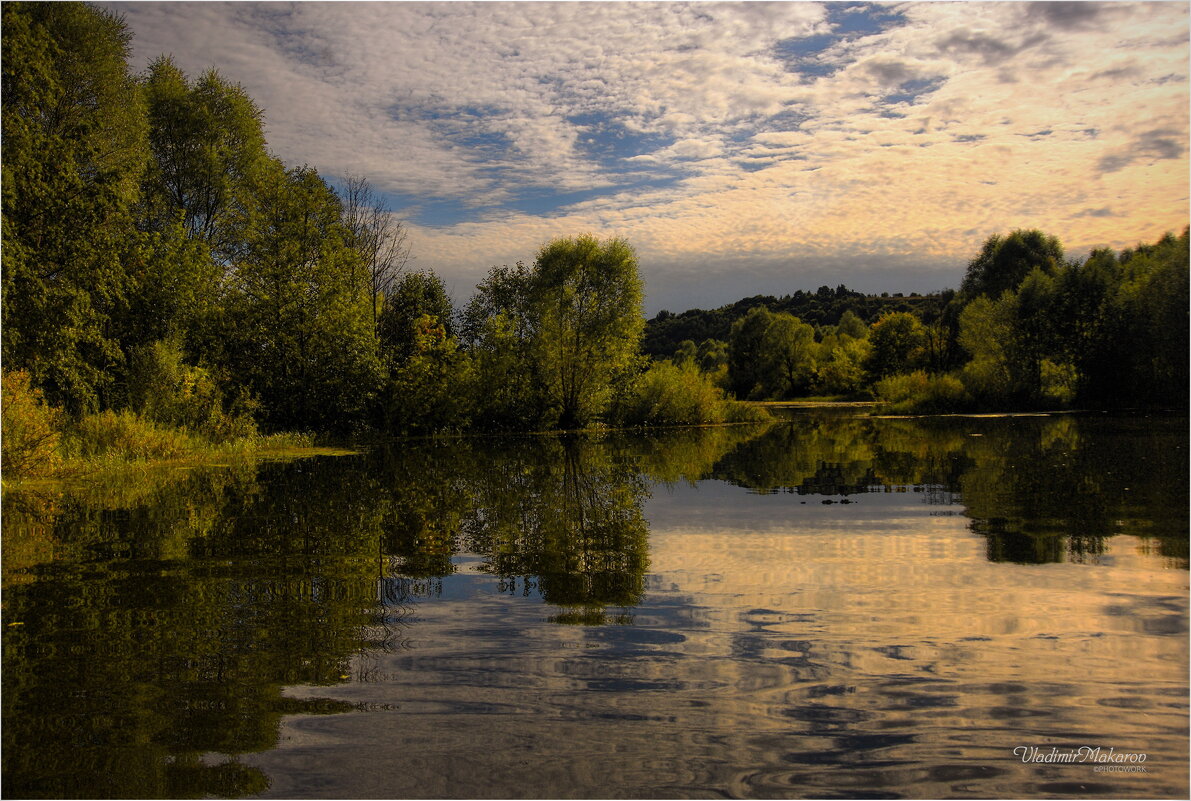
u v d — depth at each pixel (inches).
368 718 142.2
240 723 140.3
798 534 315.6
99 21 880.9
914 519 344.5
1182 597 211.5
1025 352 1502.2
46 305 655.8
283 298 1015.0
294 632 191.3
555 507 399.9
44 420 542.6
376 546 297.7
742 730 135.9
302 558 276.4
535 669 165.0
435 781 120.0
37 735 135.6
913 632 186.2
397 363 1261.1
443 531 328.8
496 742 132.3
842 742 131.4
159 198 1062.4
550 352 1195.3
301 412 1017.5
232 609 211.2
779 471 568.4
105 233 722.8
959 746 129.9
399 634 189.6
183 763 125.9
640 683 156.9
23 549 292.5
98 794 116.5
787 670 163.0
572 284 1189.7
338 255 1055.0
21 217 661.3
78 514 374.0
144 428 692.1
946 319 2326.5
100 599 221.3
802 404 2313.0
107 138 877.8
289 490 470.3
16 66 680.4
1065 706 144.5
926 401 1469.0
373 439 1024.9
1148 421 1037.2
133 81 940.0
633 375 1270.9
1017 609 203.6
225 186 1192.8
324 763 125.6
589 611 207.8
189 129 1163.3
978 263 2076.8
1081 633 183.9
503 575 249.6
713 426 1274.6
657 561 268.5
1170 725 137.1
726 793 115.8
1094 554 264.4
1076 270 1454.2
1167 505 360.5
